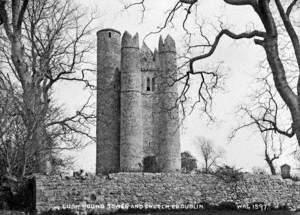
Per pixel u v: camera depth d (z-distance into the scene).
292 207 29.28
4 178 24.56
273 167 46.16
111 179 27.22
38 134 25.12
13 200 24.41
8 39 28.22
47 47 30.88
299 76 16.88
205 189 29.06
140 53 67.62
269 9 17.27
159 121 63.28
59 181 25.61
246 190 29.73
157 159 62.56
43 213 23.61
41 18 31.95
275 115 27.58
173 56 64.62
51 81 31.41
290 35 17.64
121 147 62.28
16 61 26.83
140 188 27.77
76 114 29.33
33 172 26.77
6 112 23.89
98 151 63.84
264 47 17.55
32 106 25.00
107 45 66.56
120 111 64.62
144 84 66.69
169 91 61.50
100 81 65.81
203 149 66.88
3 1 26.50
